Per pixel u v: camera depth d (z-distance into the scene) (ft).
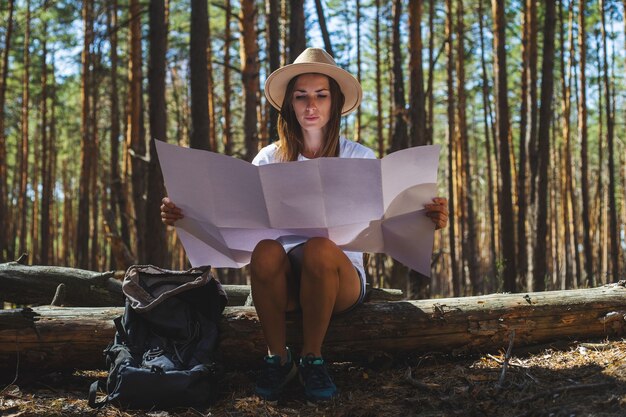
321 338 9.32
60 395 9.77
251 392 9.77
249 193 8.80
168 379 8.84
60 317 10.36
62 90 71.46
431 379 9.77
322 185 8.60
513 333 10.44
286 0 43.14
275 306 9.39
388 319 10.55
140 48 48.14
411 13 29.99
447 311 10.71
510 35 58.08
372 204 8.77
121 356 9.21
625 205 85.97
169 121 77.10
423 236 9.37
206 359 9.40
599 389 8.47
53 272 15.43
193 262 10.05
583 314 10.94
